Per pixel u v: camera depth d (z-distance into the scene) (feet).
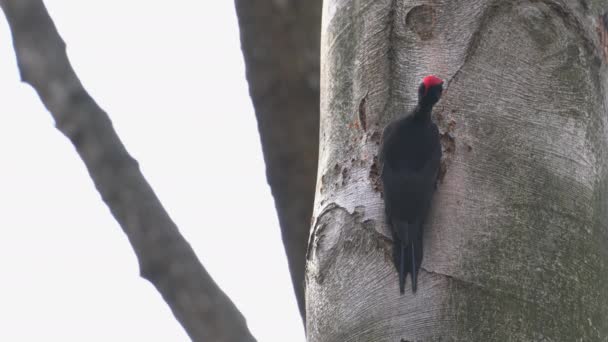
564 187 33.22
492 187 33.01
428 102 32.96
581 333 31.24
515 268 31.76
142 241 40.37
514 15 35.35
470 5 35.73
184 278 40.06
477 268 31.81
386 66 35.86
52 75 41.19
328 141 36.45
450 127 34.19
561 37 35.29
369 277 33.06
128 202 40.65
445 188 33.30
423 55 35.58
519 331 30.86
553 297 31.45
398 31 36.14
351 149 35.45
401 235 32.45
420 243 32.35
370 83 35.99
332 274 33.99
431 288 31.78
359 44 36.81
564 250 32.27
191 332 40.14
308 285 35.17
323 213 35.14
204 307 39.93
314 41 52.19
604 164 34.91
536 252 32.04
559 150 33.71
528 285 31.53
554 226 32.50
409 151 33.04
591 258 32.60
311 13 51.80
